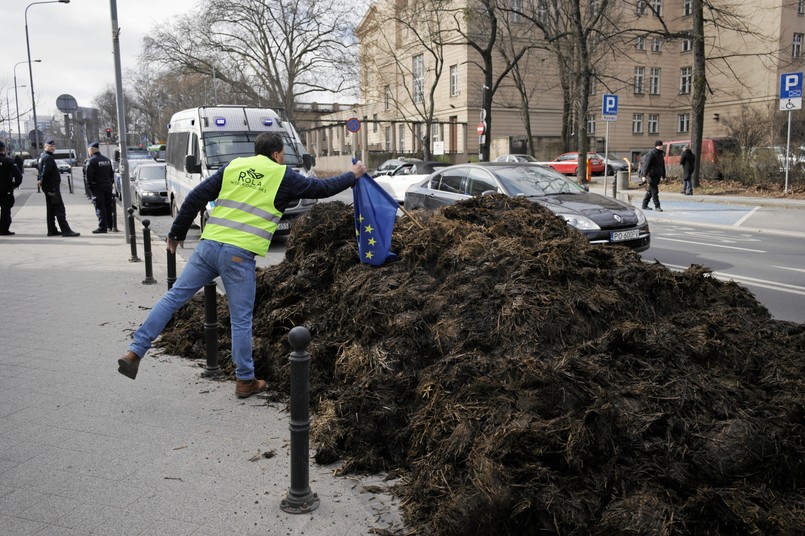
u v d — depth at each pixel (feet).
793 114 75.25
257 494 11.64
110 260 37.42
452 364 13.00
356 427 13.02
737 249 40.32
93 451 13.37
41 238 47.57
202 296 22.67
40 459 13.01
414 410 13.06
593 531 9.55
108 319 23.95
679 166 87.76
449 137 155.63
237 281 15.49
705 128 161.48
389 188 67.46
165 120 244.42
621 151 164.35
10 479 12.21
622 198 75.97
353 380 14.37
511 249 16.16
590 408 10.92
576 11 86.12
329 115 228.22
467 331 13.65
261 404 15.89
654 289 15.53
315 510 11.09
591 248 16.26
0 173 47.93
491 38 93.61
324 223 20.49
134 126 291.79
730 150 82.64
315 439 13.15
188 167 45.01
